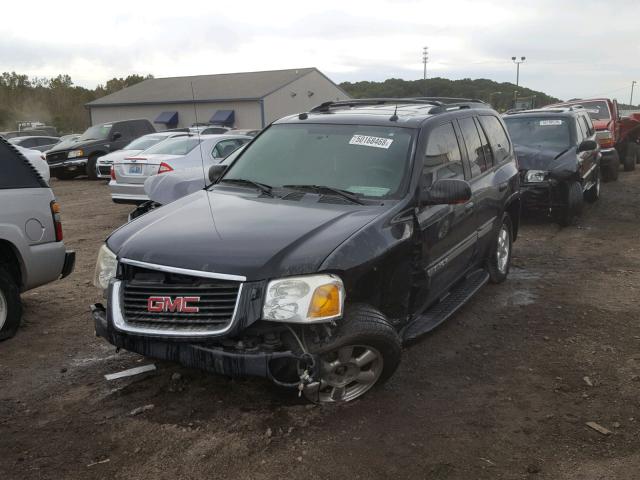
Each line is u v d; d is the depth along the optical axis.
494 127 6.70
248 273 3.55
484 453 3.54
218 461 3.42
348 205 4.40
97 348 5.05
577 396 4.23
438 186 4.50
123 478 3.29
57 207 5.48
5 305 5.16
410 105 5.79
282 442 3.60
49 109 65.50
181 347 3.67
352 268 3.74
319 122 5.31
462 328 5.53
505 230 6.82
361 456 3.48
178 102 43.50
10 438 3.68
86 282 7.03
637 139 18.66
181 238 3.93
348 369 3.91
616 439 3.67
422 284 4.63
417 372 4.61
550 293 6.54
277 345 3.62
